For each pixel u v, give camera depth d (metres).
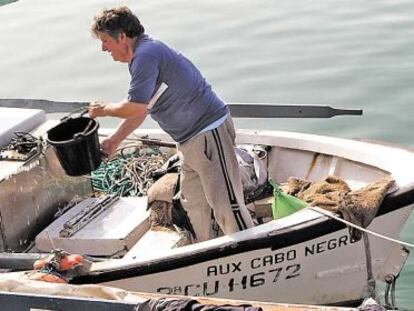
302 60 11.84
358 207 6.13
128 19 5.73
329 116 7.70
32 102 7.84
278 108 7.71
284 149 7.45
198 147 5.99
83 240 6.40
